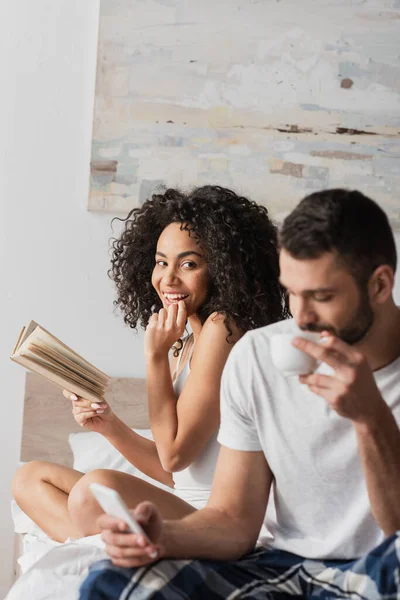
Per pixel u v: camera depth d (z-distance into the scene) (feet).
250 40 8.99
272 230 6.25
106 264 9.03
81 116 9.01
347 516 4.17
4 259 8.92
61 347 5.50
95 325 9.02
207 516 4.18
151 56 8.91
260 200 9.02
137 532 3.58
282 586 4.04
